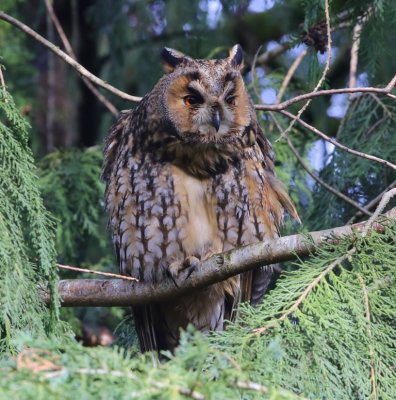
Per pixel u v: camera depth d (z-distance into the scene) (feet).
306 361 21.76
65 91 53.01
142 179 32.78
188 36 47.37
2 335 25.34
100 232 41.29
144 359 17.70
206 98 31.99
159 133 32.53
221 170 32.81
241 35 53.78
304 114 43.88
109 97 49.37
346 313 23.35
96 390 16.58
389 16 35.86
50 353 17.34
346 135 37.32
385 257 24.44
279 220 34.35
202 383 16.83
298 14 48.91
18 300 23.18
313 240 25.93
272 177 34.55
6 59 47.62
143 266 32.76
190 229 32.68
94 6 49.44
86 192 39.83
